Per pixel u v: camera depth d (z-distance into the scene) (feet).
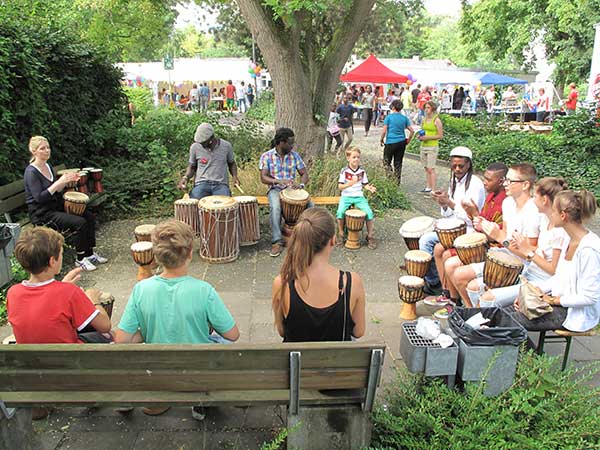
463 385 9.79
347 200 20.95
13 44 21.83
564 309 11.15
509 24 97.40
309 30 29.17
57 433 9.71
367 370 8.09
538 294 11.16
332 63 28.17
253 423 10.01
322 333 8.50
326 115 28.55
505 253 12.59
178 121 34.71
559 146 40.68
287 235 20.65
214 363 7.82
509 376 9.49
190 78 100.58
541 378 9.67
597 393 9.68
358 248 21.07
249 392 8.31
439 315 13.75
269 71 27.43
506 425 8.64
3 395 8.16
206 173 20.98
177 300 9.02
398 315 15.10
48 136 24.36
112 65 33.78
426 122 31.04
